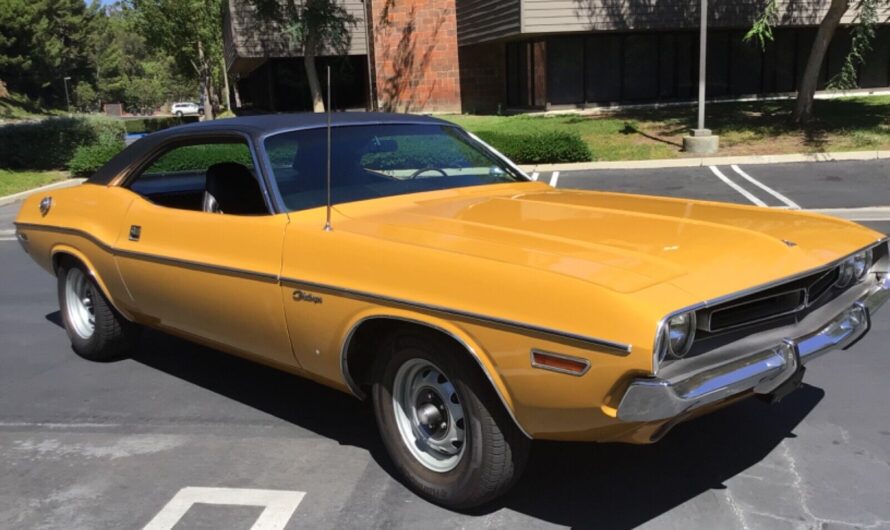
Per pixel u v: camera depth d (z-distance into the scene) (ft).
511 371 9.23
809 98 57.72
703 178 44.42
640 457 12.18
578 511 10.64
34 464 12.66
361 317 10.63
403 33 82.58
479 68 83.82
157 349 18.70
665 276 8.92
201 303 13.35
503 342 9.23
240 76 142.61
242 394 15.58
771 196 37.93
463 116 78.54
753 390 9.61
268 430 13.76
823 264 10.07
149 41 137.90
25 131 63.67
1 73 253.44
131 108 371.76
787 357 9.48
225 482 11.84
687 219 11.49
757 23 55.67
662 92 76.79
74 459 12.80
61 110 280.72
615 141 57.06
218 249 12.86
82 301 17.69
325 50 84.17
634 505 10.77
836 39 79.66
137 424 14.20
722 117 63.46
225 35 105.81
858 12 66.85
